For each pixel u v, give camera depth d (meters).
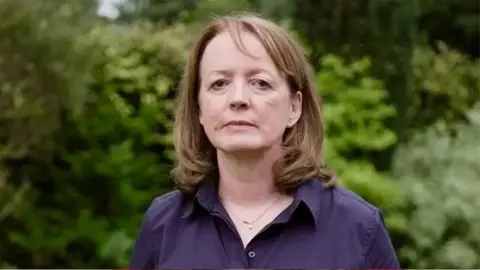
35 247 4.32
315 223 1.33
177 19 6.09
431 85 5.82
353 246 1.33
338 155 4.46
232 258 1.33
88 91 4.34
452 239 4.37
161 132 4.95
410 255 4.37
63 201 4.49
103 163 4.43
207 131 1.31
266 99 1.27
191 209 1.39
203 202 1.37
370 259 1.34
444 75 5.87
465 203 4.35
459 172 4.55
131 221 4.51
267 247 1.33
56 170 4.49
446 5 6.80
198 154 1.44
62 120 4.43
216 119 1.28
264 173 1.36
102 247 4.32
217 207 1.36
